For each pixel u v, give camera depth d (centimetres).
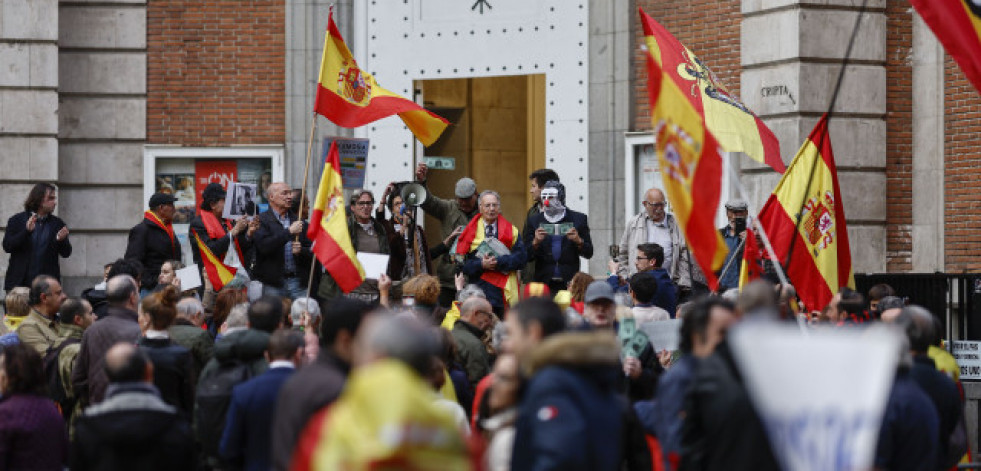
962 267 1645
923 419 753
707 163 798
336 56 1370
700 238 802
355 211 1448
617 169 1811
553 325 691
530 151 2117
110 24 1877
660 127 825
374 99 1399
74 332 1105
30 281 1612
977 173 1633
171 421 805
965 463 1151
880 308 1048
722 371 671
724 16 1714
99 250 1873
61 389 1090
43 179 1811
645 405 810
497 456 691
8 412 845
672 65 1316
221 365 898
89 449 795
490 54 1889
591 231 1830
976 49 995
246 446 816
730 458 663
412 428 463
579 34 1842
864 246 1664
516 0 1881
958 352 1445
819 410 468
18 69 1809
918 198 1692
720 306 708
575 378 632
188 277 1334
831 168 1284
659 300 1337
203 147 1884
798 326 959
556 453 613
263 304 904
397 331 514
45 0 1812
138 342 978
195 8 1892
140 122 1878
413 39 1916
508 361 696
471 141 2122
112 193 1875
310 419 687
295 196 1475
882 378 462
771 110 1658
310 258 1434
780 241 1278
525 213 2150
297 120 1884
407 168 1908
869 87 1669
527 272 1566
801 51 1633
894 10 1692
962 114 1648
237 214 1455
